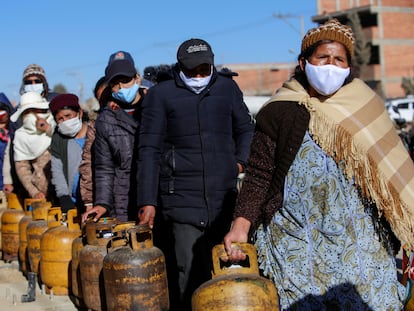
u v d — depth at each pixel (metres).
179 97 4.58
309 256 3.31
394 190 3.29
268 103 3.44
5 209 8.09
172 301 5.21
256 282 3.45
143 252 4.51
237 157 4.84
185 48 4.50
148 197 4.55
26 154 7.29
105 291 4.68
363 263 3.29
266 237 3.46
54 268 5.79
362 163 3.26
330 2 62.62
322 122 3.28
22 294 6.14
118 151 5.25
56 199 7.14
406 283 3.90
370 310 3.28
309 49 3.30
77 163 6.20
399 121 17.73
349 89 3.33
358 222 3.30
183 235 4.61
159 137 4.61
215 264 3.61
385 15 58.28
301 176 3.30
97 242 5.02
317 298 3.29
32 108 7.18
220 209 4.60
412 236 3.30
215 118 4.62
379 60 58.44
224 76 4.84
